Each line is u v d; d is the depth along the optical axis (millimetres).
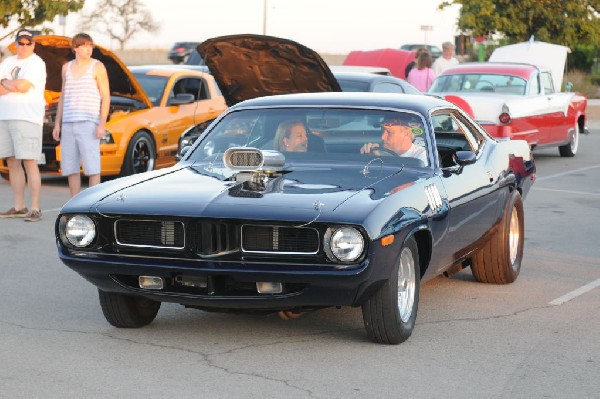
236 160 6961
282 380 5953
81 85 12047
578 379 6035
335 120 7668
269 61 10922
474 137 8555
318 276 6113
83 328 7184
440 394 5727
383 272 6301
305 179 6941
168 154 15930
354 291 6230
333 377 6016
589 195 14984
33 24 25984
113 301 6973
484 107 17703
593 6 36719
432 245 6973
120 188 6898
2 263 9578
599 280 9062
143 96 15539
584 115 21312
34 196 12008
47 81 15000
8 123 11828
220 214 6227
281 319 7414
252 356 6457
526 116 18141
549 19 36062
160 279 6504
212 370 6148
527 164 9305
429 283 8844
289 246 6191
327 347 6676
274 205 6305
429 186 7062
